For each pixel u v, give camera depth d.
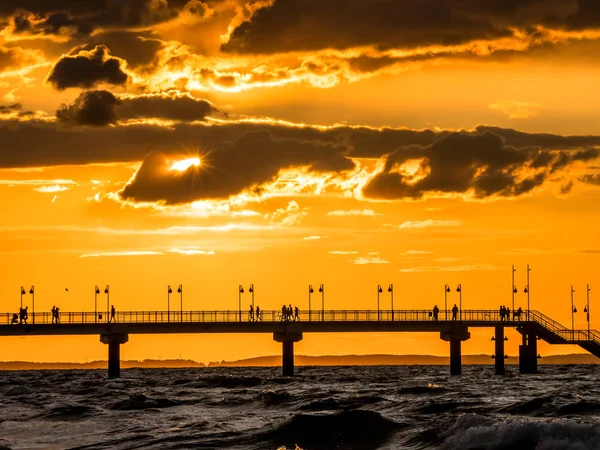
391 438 106.50
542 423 95.50
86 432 118.19
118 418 130.50
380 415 113.62
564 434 93.31
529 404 127.19
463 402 135.25
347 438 107.38
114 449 105.25
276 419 125.38
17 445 110.38
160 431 115.88
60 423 127.19
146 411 138.75
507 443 94.12
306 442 107.19
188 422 123.56
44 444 110.38
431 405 130.50
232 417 129.25
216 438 109.75
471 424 102.75
